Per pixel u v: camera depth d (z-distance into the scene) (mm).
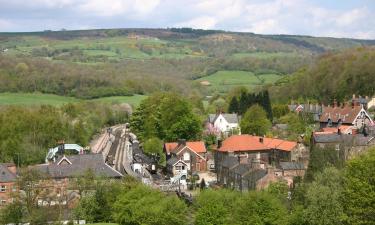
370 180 100250
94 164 153250
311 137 172375
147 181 158500
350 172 103812
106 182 132500
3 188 142375
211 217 110312
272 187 124000
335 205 99875
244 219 105438
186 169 176750
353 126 199500
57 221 122875
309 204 106375
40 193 134875
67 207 132500
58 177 144875
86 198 126438
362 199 97375
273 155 177375
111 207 125062
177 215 116625
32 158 190375
